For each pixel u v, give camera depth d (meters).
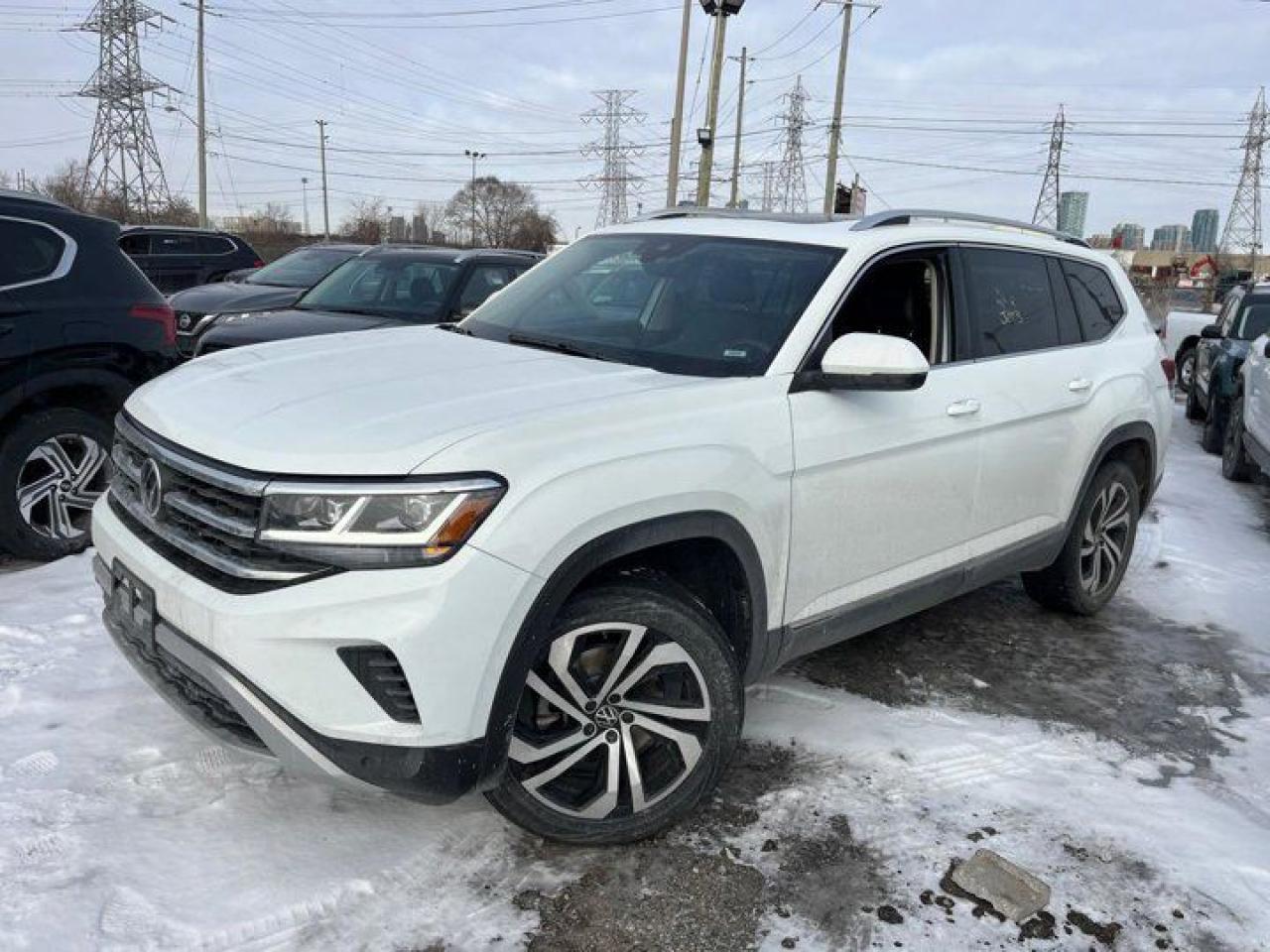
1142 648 4.82
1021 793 3.43
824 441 3.28
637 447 2.78
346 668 2.45
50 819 2.96
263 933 2.58
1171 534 6.79
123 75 55.38
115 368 5.26
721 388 3.10
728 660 3.03
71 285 5.16
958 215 4.33
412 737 2.47
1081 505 4.75
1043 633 4.91
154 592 2.72
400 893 2.76
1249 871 3.07
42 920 2.55
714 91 19.70
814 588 3.39
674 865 2.94
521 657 2.58
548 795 2.88
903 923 2.77
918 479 3.67
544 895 2.79
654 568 3.07
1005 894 2.87
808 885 2.90
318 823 3.02
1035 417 4.23
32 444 5.01
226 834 2.94
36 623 4.32
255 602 2.46
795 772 3.46
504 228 79.25
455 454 2.49
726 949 2.64
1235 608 5.43
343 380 3.06
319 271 11.43
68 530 5.21
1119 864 3.08
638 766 2.99
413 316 8.08
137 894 2.67
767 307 3.49
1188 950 2.74
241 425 2.72
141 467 2.94
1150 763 3.72
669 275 3.81
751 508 3.04
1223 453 9.21
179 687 2.84
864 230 3.78
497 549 2.48
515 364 3.27
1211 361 11.06
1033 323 4.45
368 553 2.43
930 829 3.19
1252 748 3.89
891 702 4.03
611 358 3.46
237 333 7.70
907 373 3.12
